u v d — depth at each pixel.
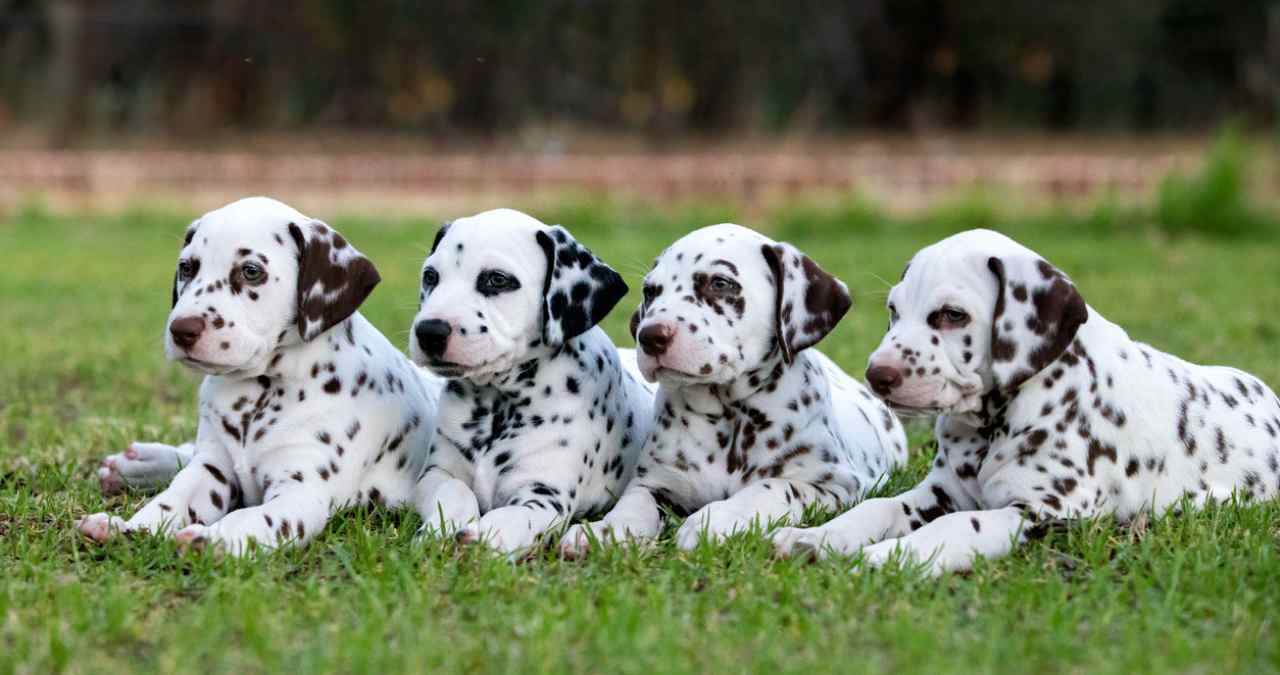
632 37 37.16
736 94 37.47
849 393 8.49
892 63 39.62
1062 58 38.75
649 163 28.78
